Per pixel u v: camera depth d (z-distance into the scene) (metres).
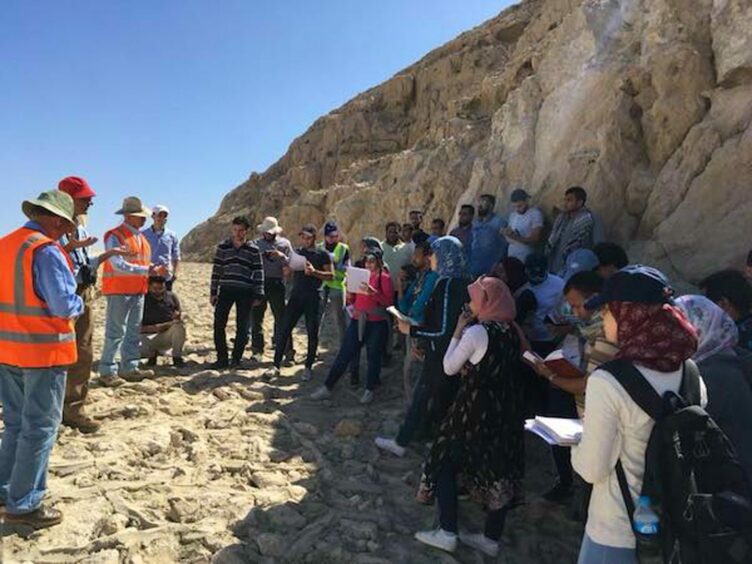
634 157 7.74
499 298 3.85
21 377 3.84
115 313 6.89
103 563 3.42
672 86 7.38
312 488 4.66
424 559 3.77
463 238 9.02
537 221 7.70
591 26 9.18
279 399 7.03
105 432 5.44
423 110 32.28
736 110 6.73
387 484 4.86
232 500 4.30
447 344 4.52
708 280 4.02
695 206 6.70
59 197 3.90
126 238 6.84
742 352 3.45
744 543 2.03
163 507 4.17
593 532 2.43
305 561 3.68
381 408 6.82
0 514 3.74
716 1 7.23
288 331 8.00
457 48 32.38
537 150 9.27
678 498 2.13
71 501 4.07
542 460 5.55
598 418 2.33
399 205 17.94
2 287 3.68
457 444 3.82
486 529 3.89
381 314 7.00
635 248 7.22
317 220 28.59
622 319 2.40
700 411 2.19
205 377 7.60
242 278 8.12
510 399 3.85
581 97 8.59
